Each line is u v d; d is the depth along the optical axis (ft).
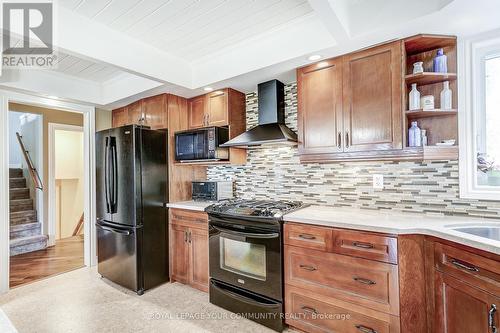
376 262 5.34
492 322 3.81
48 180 14.26
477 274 4.07
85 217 11.28
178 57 8.57
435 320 4.93
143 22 6.51
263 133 7.93
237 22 6.52
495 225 5.31
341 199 7.80
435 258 4.94
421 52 6.47
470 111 5.94
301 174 8.59
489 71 5.84
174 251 9.46
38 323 6.86
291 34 6.74
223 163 9.32
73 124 15.15
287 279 6.51
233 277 7.41
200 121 9.96
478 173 5.94
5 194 8.79
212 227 7.88
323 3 4.68
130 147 8.74
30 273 10.35
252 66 7.52
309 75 7.19
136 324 6.81
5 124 8.80
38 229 14.06
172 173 9.84
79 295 8.45
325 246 5.94
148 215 8.95
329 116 6.87
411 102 6.14
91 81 10.66
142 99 10.46
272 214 6.64
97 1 5.65
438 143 6.22
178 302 7.98
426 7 5.01
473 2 4.62
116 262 9.09
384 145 6.07
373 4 5.54
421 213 6.54
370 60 6.26
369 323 5.44
